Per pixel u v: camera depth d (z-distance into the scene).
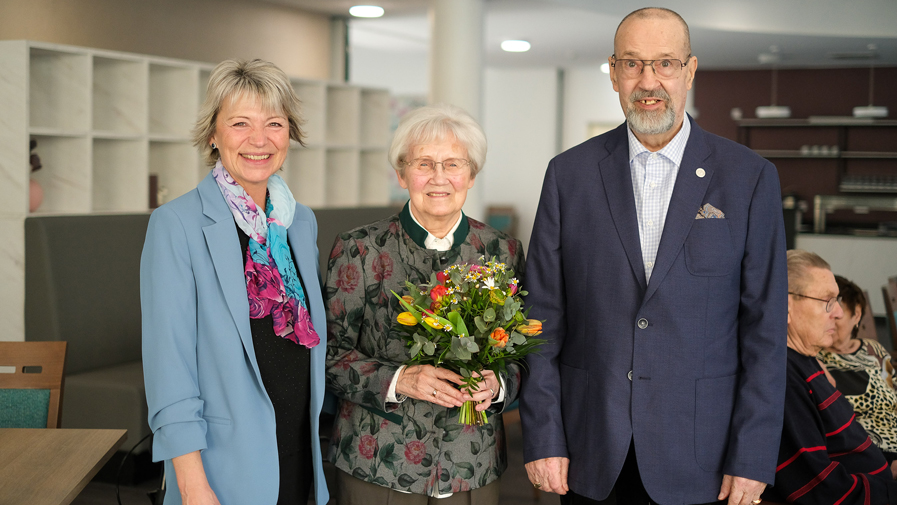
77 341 3.48
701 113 10.34
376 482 1.67
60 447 1.73
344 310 1.74
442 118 1.71
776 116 9.68
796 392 1.94
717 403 1.64
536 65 10.67
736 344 1.69
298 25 6.26
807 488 1.87
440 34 5.56
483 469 1.72
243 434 1.50
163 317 1.45
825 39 7.52
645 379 1.64
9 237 3.43
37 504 1.44
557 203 1.81
